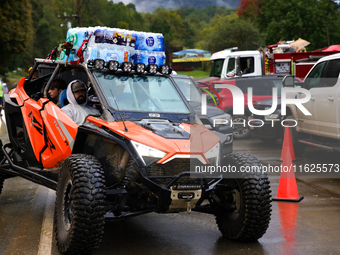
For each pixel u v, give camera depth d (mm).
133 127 4473
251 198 4434
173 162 4176
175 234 4930
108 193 4105
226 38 57031
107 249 4410
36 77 7016
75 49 5504
